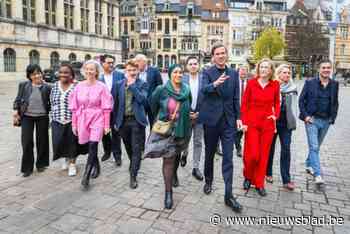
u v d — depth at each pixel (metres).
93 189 4.89
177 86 4.38
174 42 66.12
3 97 17.30
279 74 5.02
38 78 5.43
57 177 5.41
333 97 5.17
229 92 4.36
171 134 4.30
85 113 4.96
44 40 34.22
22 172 5.43
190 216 4.06
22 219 3.91
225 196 4.36
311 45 53.25
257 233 3.69
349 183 5.40
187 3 64.19
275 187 5.14
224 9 66.19
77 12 39.12
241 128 4.47
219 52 4.38
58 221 3.88
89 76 5.02
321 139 5.43
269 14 65.31
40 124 5.54
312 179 5.56
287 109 4.87
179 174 5.74
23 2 32.06
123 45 68.44
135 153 5.07
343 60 71.50
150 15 66.06
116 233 3.62
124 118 5.14
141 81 5.11
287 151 4.99
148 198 4.59
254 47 51.84
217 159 6.73
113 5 46.59
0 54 29.42
